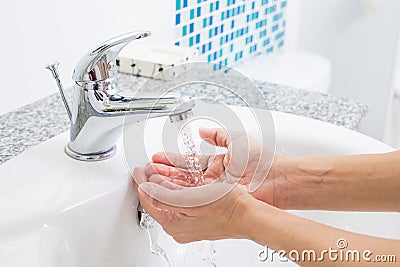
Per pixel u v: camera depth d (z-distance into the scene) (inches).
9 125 32.7
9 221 22.8
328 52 79.3
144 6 41.9
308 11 77.1
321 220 31.7
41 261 22.0
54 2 34.6
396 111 81.5
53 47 35.4
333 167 28.2
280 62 69.2
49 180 25.5
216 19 49.4
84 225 24.7
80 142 26.8
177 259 30.3
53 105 35.3
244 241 30.9
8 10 31.8
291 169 28.8
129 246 27.6
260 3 57.8
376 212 29.0
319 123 33.7
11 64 32.9
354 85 80.1
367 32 76.5
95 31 38.3
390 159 27.3
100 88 25.1
